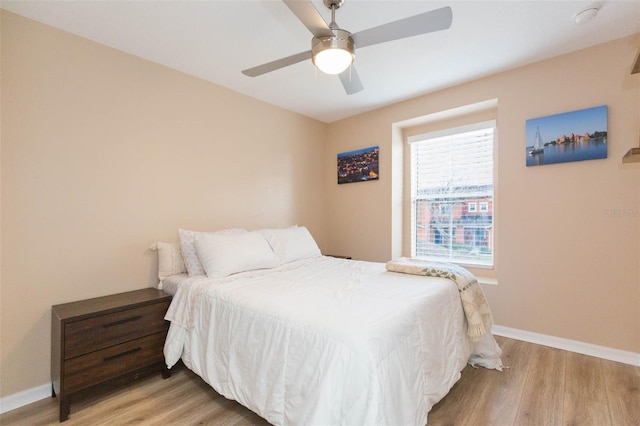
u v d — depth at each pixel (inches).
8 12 70.6
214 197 112.6
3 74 69.9
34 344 73.9
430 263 91.7
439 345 63.3
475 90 111.2
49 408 70.1
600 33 83.1
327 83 112.7
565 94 94.1
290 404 50.8
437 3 69.9
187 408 68.6
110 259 86.7
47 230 76.1
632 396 70.0
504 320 106.3
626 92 85.4
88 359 68.5
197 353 71.6
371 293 67.0
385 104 135.3
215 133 112.9
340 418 43.9
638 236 84.7
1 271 69.9
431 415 64.1
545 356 90.3
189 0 68.4
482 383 76.2
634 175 85.0
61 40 78.4
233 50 89.9
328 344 48.0
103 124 85.6
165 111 99.0
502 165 105.9
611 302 88.2
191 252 90.5
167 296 83.1
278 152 136.9
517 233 103.5
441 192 135.2
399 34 59.8
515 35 83.3
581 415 63.9
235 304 65.4
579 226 92.8
